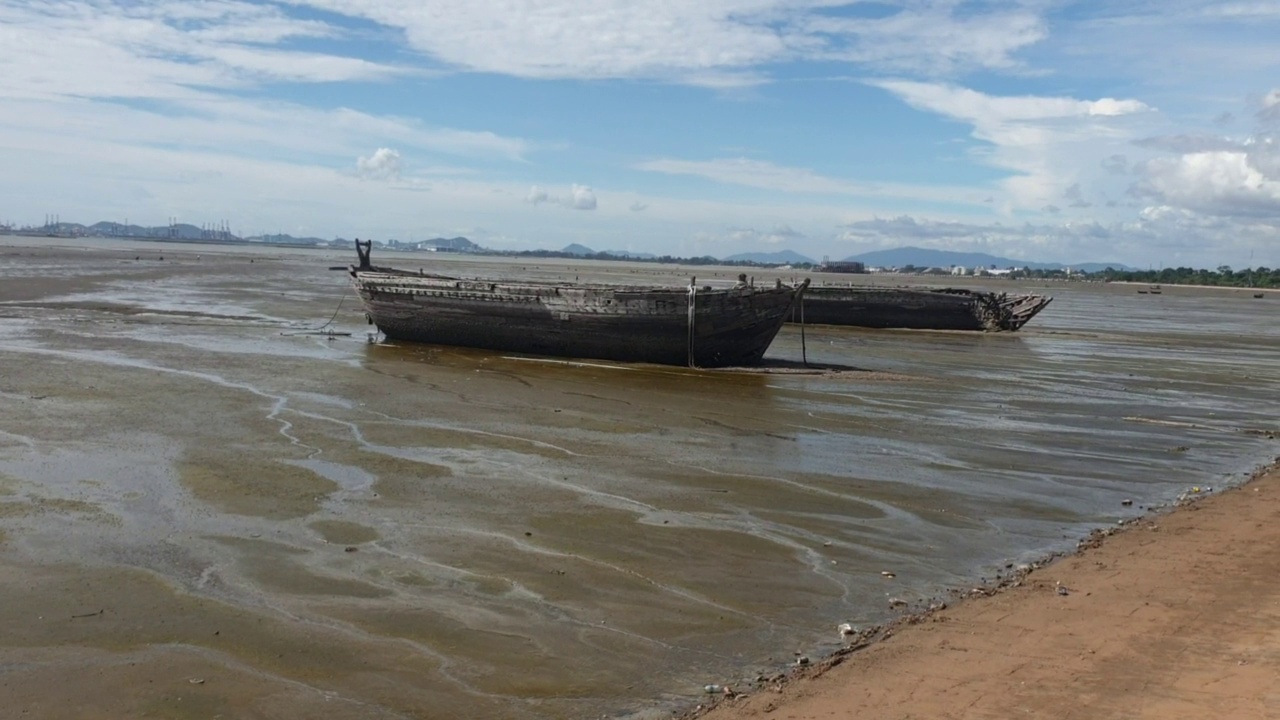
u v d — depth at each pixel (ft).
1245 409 82.17
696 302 93.04
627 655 27.96
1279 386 99.66
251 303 153.89
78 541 35.86
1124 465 56.95
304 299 169.07
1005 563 37.63
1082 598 32.71
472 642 28.50
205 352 89.81
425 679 26.04
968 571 36.55
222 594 31.40
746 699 24.91
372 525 39.24
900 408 74.69
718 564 36.24
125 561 34.01
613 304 95.50
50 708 23.84
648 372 91.30
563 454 53.72
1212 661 26.86
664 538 39.14
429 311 105.40
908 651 28.04
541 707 24.64
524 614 30.76
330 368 83.66
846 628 30.04
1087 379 99.71
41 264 240.53
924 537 40.75
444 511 41.63
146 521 38.58
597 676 26.50
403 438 55.83
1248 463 58.85
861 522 42.60
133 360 82.17
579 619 30.53
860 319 165.48
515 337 101.45
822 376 92.07
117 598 30.73
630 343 96.48
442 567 34.71
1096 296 379.35
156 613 29.71
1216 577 34.96
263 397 67.05
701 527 40.86
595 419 64.85
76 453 48.93
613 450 55.26
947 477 51.90
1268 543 39.63
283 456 50.06
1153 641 28.50
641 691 25.64
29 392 64.69
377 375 80.89
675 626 30.25
